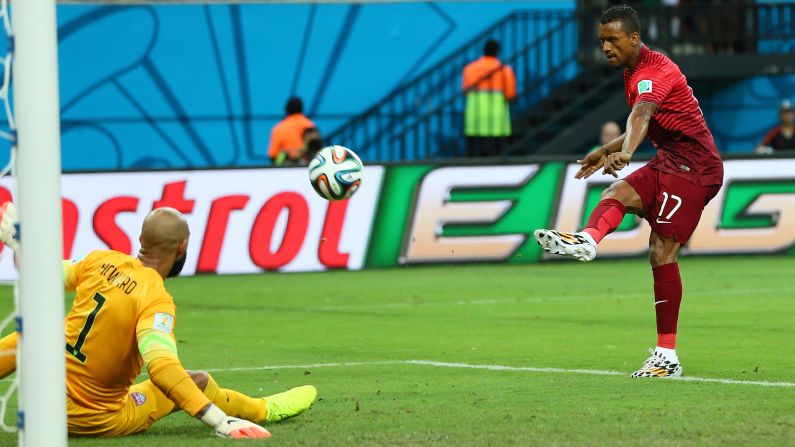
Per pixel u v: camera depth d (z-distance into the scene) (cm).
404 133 7381
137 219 5325
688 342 3191
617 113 7225
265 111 7519
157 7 7319
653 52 2525
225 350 3212
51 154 1623
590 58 7531
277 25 7506
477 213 5744
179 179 5388
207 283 5131
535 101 7738
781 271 5272
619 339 3303
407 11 7656
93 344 1853
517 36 7781
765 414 2089
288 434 1927
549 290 4694
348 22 7594
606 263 5781
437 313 4028
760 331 3422
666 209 2523
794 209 5938
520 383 2534
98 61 7231
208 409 1862
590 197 5812
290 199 5544
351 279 5222
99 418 1886
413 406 2233
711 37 7781
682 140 2533
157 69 7338
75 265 1889
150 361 1822
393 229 5672
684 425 1988
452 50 7731
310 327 3716
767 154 5909
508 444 1845
